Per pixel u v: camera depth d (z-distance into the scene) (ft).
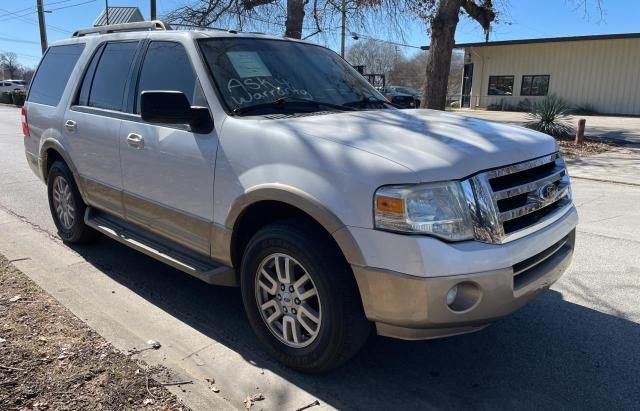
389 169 8.70
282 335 10.51
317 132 9.96
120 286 14.56
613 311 13.47
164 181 12.34
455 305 8.71
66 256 16.72
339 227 8.95
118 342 11.10
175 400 9.02
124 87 14.12
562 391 10.07
